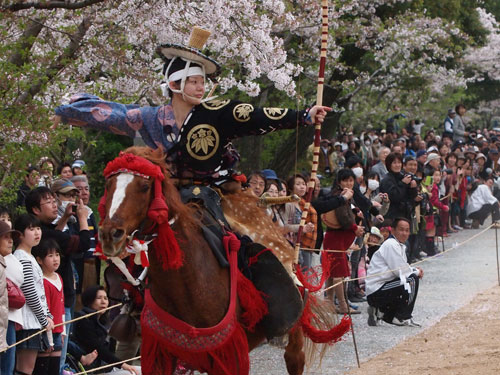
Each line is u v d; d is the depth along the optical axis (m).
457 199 20.61
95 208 20.02
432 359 8.88
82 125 5.93
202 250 5.36
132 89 11.22
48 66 10.40
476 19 29.17
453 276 14.42
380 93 29.91
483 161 23.55
